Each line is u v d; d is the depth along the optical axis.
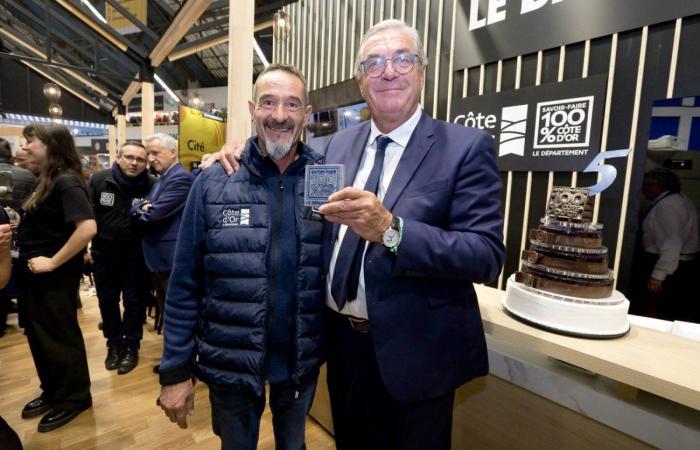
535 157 1.78
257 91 1.04
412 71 0.95
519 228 1.88
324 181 0.90
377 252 0.90
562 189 1.05
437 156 0.92
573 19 1.61
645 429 0.99
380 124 1.04
